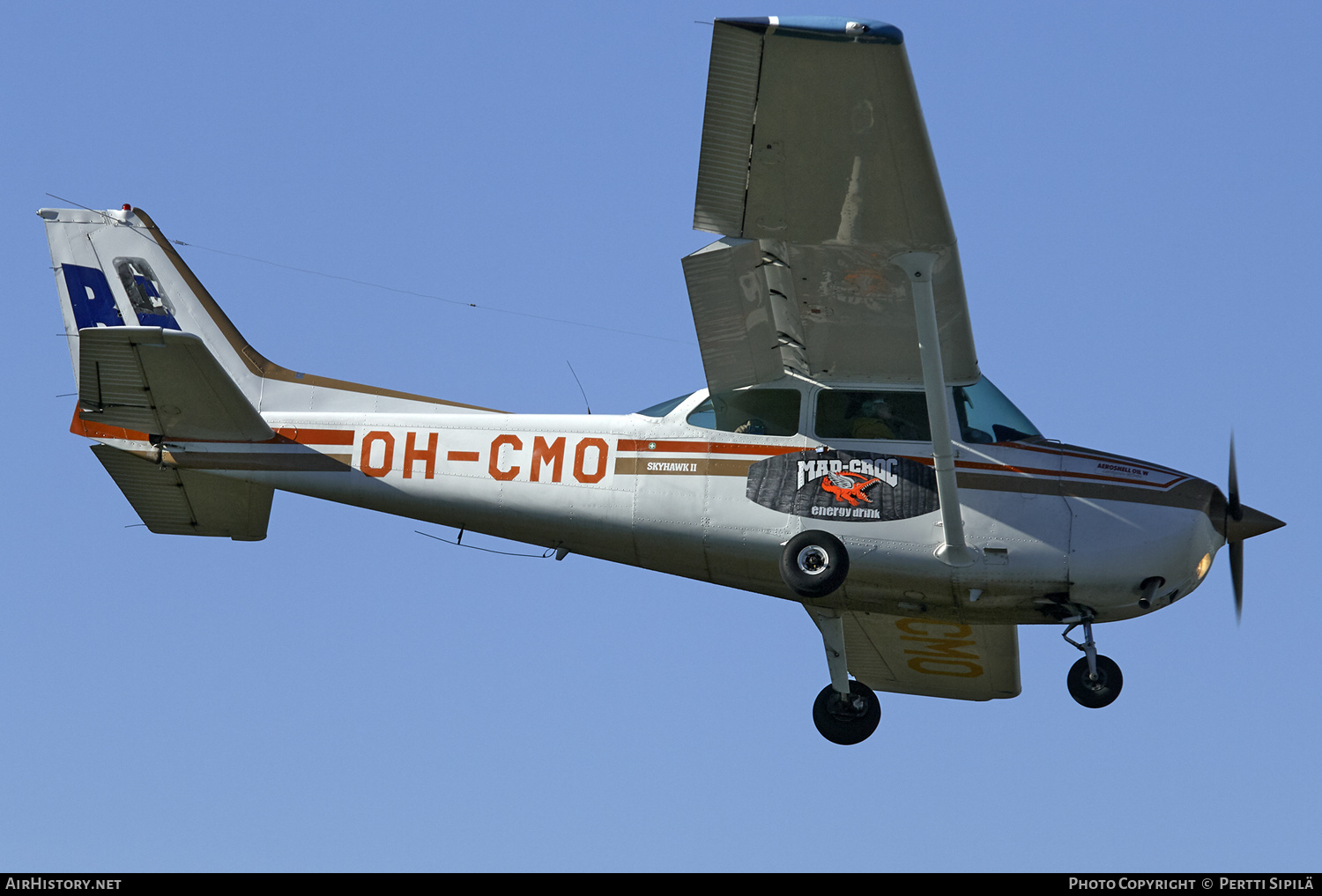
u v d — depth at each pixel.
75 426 43.72
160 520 45.25
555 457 41.81
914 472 39.50
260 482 43.22
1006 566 39.03
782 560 39.53
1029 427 40.22
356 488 42.75
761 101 31.78
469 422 42.66
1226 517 40.19
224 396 41.66
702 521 40.53
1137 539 38.81
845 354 39.38
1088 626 40.44
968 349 38.72
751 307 37.97
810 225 34.78
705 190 34.22
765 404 40.78
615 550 41.81
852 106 31.52
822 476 39.84
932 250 34.91
